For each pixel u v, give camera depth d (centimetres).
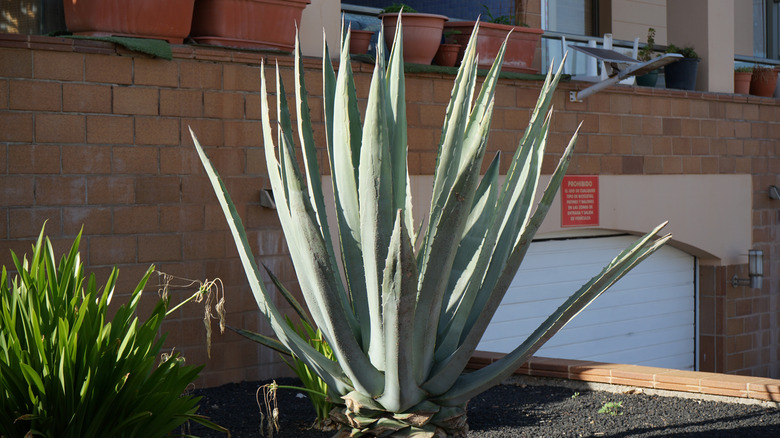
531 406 584
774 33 1370
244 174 662
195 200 637
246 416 549
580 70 973
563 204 874
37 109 569
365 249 330
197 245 638
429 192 767
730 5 1047
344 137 352
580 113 883
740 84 1082
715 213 1018
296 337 361
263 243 673
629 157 927
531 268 892
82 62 585
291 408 573
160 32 626
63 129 579
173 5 627
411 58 778
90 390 376
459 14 1006
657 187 957
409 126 751
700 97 993
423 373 350
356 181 368
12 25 658
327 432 506
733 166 1035
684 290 1040
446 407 359
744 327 1054
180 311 628
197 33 669
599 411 564
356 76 727
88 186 589
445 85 778
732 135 1033
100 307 398
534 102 842
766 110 1070
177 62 627
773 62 1218
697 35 1027
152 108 615
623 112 920
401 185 372
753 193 1059
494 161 371
